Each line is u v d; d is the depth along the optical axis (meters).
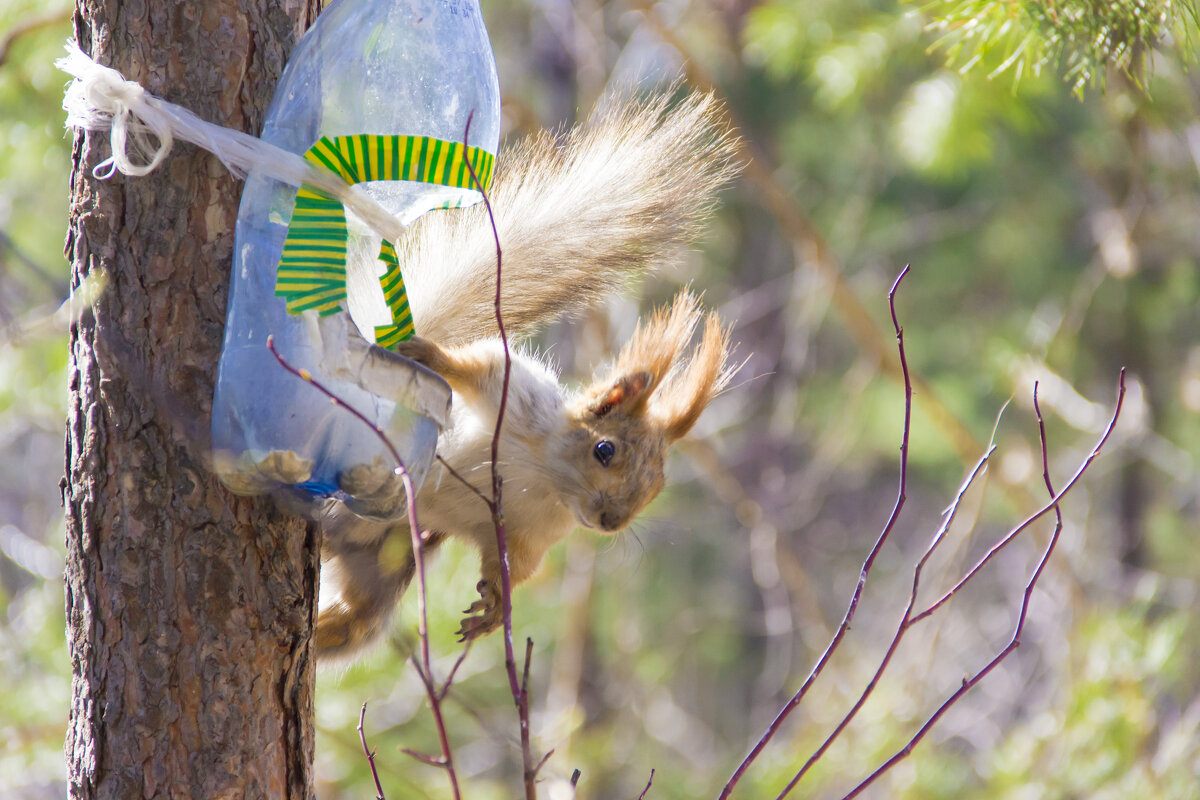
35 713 10.69
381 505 4.59
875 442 19.45
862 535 23.28
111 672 4.66
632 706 17.75
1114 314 19.12
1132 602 15.62
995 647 19.12
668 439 7.46
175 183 4.66
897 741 12.74
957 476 20.12
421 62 4.71
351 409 3.90
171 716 4.64
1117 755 10.96
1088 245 19.38
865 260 19.75
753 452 20.91
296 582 4.87
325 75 4.64
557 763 14.21
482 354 6.37
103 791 4.65
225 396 4.38
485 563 6.65
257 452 4.35
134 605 4.64
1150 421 18.53
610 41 17.59
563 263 6.42
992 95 12.27
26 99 11.49
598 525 6.78
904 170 18.83
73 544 4.77
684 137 6.36
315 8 5.16
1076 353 18.39
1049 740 11.97
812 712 14.66
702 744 21.53
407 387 4.60
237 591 4.70
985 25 6.74
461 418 6.57
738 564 21.64
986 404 19.47
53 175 12.10
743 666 23.12
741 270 21.44
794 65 13.89
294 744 4.89
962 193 19.70
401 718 13.03
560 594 16.94
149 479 4.64
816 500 22.20
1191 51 6.49
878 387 18.58
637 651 18.75
